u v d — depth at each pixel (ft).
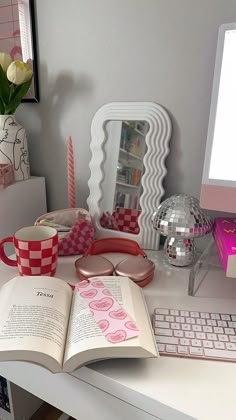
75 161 3.08
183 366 1.47
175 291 2.07
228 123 1.83
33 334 1.45
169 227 2.21
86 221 2.64
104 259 2.32
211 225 2.28
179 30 2.34
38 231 2.35
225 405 1.27
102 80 2.73
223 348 1.56
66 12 2.71
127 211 2.76
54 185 3.30
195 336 1.63
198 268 2.23
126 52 2.56
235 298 1.99
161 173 2.57
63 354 1.43
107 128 2.72
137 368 1.45
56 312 1.62
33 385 1.70
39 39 2.90
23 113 3.22
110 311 1.60
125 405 1.39
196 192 2.61
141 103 2.53
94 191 2.86
